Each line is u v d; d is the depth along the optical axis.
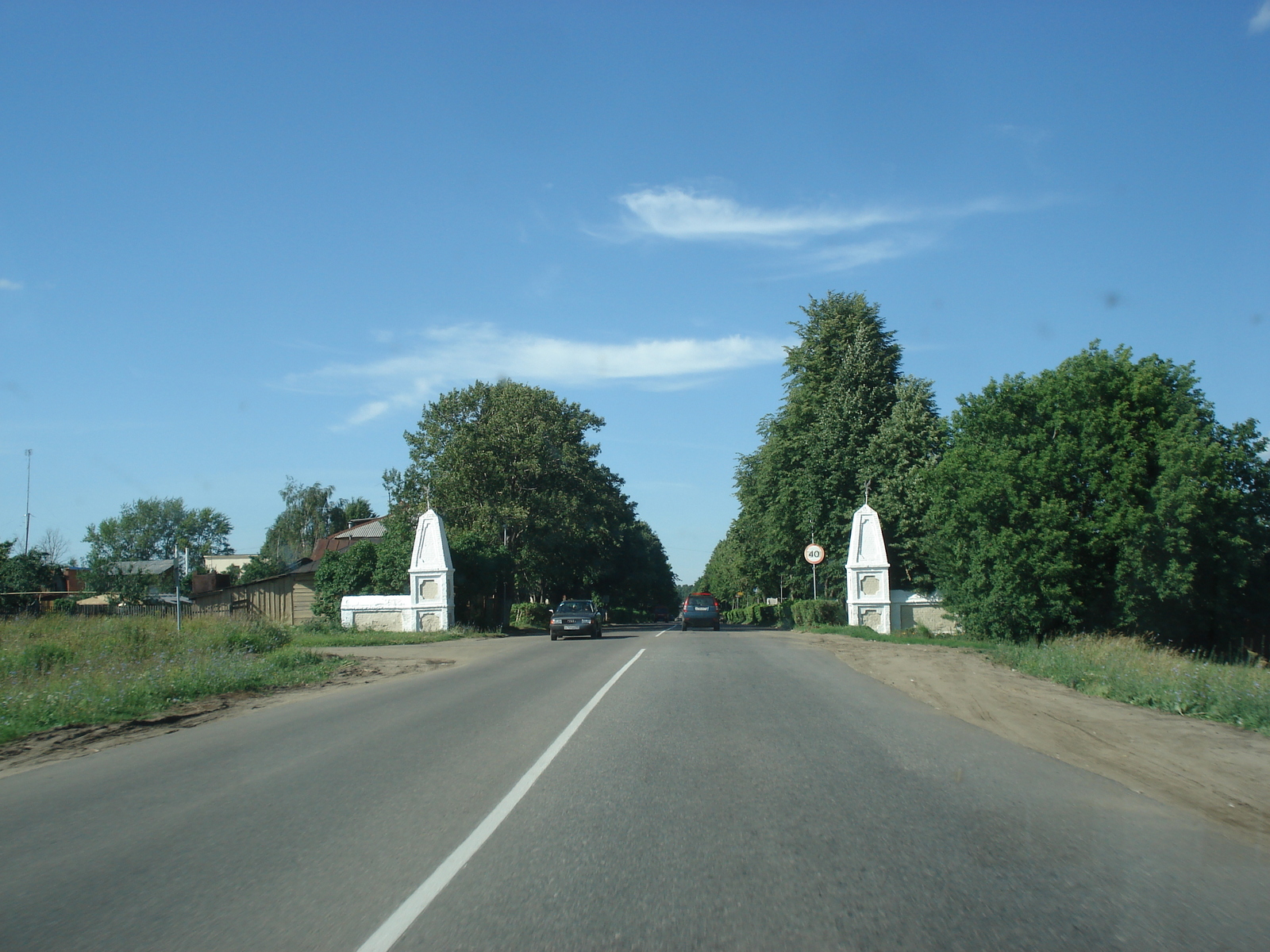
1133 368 25.02
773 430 44.59
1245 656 23.89
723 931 4.71
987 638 26.78
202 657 20.25
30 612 41.59
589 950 4.48
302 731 11.52
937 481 27.80
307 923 4.86
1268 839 6.50
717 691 14.97
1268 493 25.28
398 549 39.06
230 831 6.72
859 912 4.98
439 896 5.25
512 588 52.09
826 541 40.34
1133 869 5.77
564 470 54.06
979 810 7.19
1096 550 24.20
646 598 97.38
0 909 5.17
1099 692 14.48
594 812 7.13
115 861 6.06
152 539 102.69
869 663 20.05
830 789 7.87
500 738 10.59
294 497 98.44
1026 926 4.81
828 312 43.50
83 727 12.45
